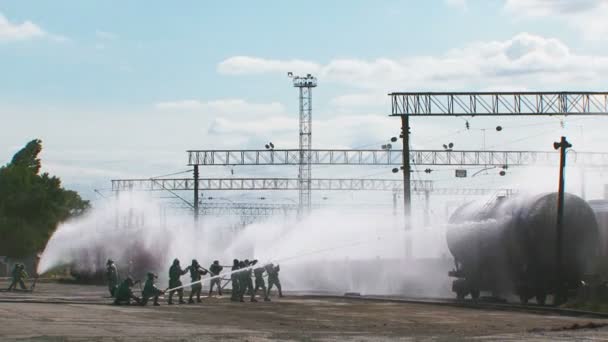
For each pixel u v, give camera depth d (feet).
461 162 256.11
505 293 134.21
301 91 286.05
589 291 118.21
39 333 66.59
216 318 92.43
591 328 82.02
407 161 174.50
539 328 83.25
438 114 176.76
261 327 81.41
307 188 289.74
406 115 175.63
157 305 115.24
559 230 120.67
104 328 72.90
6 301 111.75
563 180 121.29
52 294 144.66
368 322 90.58
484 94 179.11
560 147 122.01
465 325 87.56
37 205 334.44
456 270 142.00
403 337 71.26
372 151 262.47
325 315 100.42
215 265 142.61
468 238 135.44
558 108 182.39
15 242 326.03
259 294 155.53
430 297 149.89
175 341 63.00
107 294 146.82
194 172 270.87
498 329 82.89
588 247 125.18
